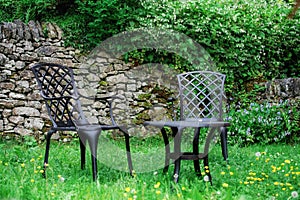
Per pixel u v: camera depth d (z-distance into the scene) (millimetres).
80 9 6352
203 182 3387
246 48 6789
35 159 4328
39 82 3764
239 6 7031
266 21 6930
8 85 5836
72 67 6184
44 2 6398
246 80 6801
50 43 6113
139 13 6398
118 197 2889
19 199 2793
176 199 2885
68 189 3172
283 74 7039
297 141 6098
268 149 5344
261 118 6043
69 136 6055
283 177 3449
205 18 6547
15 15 6691
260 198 3006
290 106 6227
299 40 7020
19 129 5844
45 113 5996
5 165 3906
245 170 3820
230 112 6184
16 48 5906
